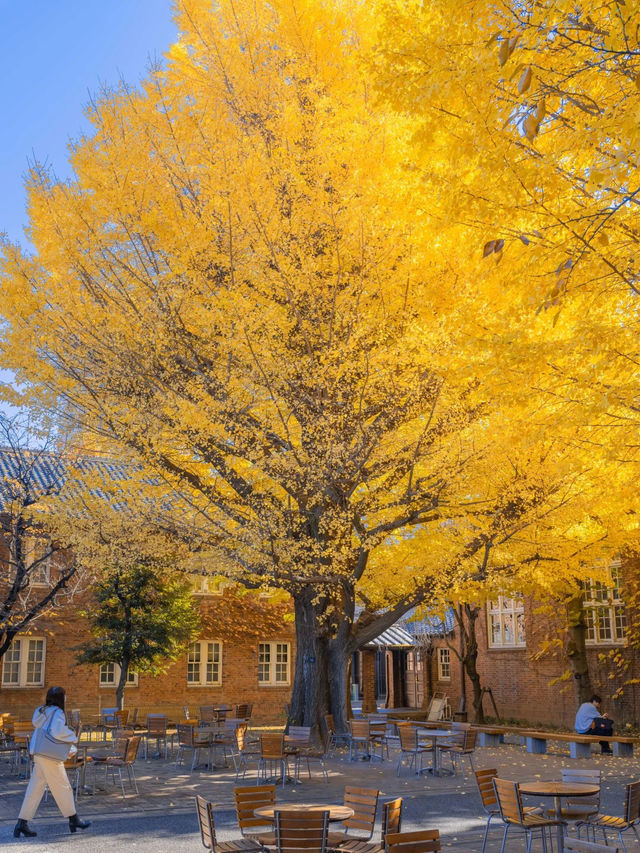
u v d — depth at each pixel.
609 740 16.98
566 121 7.31
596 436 9.39
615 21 6.27
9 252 13.93
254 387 13.19
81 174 13.67
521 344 7.60
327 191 12.94
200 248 13.10
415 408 13.12
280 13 13.85
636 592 21.95
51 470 22.81
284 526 14.58
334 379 13.10
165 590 23.06
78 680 26.12
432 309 11.84
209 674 29.00
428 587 16.58
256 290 13.26
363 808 7.54
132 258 13.71
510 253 8.17
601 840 9.07
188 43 14.39
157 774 14.32
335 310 12.95
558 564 16.59
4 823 9.78
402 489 15.04
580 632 22.28
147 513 15.08
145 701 27.38
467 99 7.12
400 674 35.62
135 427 13.66
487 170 7.22
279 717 29.73
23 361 13.67
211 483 15.20
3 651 18.67
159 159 13.54
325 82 13.76
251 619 29.97
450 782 13.34
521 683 26.20
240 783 13.11
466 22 6.95
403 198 10.03
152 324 13.16
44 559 18.62
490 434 12.70
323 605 17.14
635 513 14.38
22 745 14.32
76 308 13.33
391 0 8.36
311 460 13.27
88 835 9.04
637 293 7.32
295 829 6.60
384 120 12.63
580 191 7.48
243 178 12.67
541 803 11.20
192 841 8.70
